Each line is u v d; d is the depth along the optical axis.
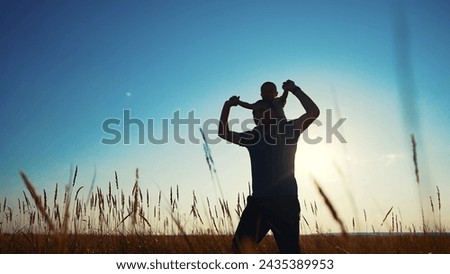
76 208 4.34
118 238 4.31
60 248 2.94
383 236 3.94
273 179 3.53
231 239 3.75
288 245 3.47
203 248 3.75
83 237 4.21
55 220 3.69
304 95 3.70
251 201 3.57
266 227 3.63
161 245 4.14
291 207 3.48
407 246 3.76
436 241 3.62
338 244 3.76
